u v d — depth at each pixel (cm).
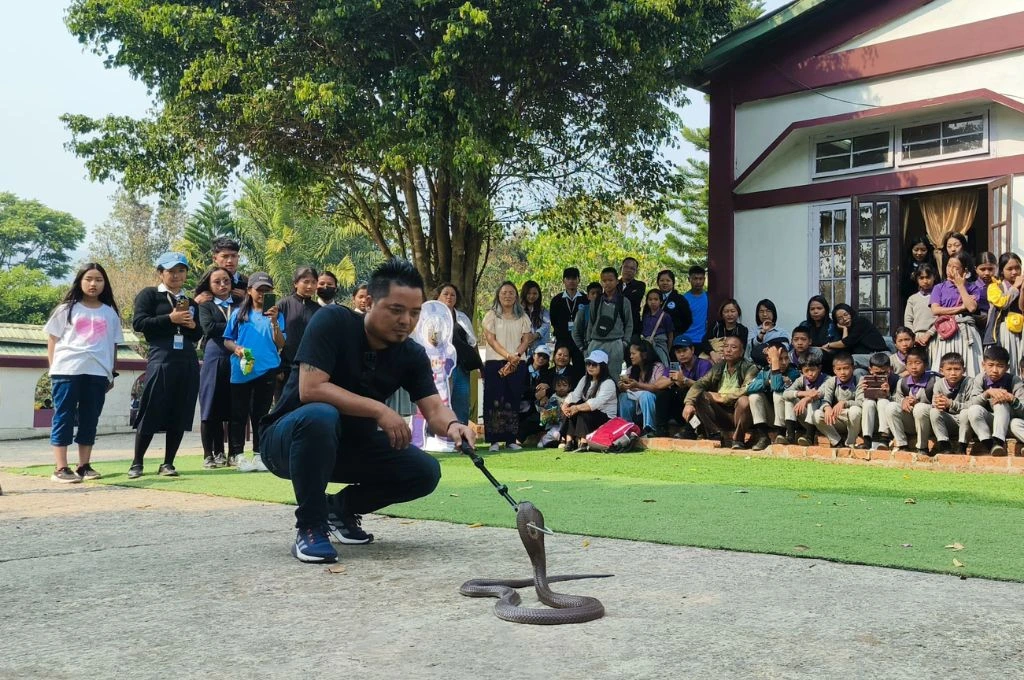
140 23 1305
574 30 1225
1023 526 507
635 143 1506
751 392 996
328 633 297
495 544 457
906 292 1305
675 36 1270
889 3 1219
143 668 265
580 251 2945
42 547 464
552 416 1123
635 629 296
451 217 1527
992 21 1141
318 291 945
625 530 493
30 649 285
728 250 1359
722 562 405
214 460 910
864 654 269
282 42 1295
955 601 331
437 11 1231
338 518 459
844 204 1259
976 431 833
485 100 1259
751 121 1355
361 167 1504
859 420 921
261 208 3759
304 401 421
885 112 1202
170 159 1437
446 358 1036
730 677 249
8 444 1620
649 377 1104
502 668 259
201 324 908
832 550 430
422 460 453
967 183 1162
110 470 895
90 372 807
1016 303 909
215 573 392
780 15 1278
